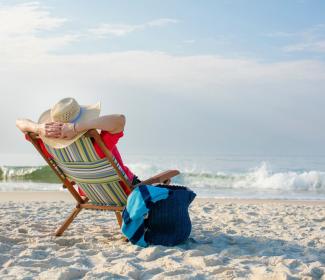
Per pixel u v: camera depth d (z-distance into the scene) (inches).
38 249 150.2
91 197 168.4
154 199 147.9
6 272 119.8
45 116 163.3
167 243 153.5
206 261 132.0
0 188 542.3
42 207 288.0
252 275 120.8
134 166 860.0
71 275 116.9
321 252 158.6
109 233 185.3
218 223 229.8
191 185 659.4
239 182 668.1
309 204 366.9
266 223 236.7
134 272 119.6
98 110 155.8
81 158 152.9
